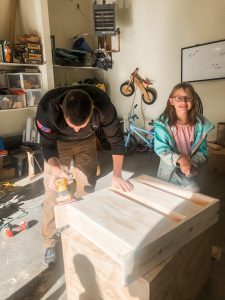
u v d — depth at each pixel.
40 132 1.50
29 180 3.38
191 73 4.12
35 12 3.77
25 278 1.63
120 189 1.32
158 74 4.59
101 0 4.93
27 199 2.81
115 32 4.56
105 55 5.00
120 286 0.96
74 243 1.10
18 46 3.66
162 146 1.67
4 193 2.95
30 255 1.86
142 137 4.47
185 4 4.01
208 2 3.78
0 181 3.32
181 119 1.70
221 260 1.71
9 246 1.97
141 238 0.91
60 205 1.20
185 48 4.11
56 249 1.82
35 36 3.75
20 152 3.63
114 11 4.46
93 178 1.97
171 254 1.01
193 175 1.69
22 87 3.66
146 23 4.52
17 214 2.47
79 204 1.17
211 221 1.21
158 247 0.93
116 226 0.98
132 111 5.03
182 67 4.21
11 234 2.09
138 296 0.93
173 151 1.68
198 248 1.23
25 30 3.94
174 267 1.04
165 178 1.77
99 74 5.41
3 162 3.44
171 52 4.34
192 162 1.64
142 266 0.90
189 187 1.71
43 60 3.88
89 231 1.06
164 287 0.99
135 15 4.62
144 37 4.61
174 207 1.13
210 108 4.06
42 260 1.79
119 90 5.20
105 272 1.00
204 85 4.05
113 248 0.93
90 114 1.21
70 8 4.81
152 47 4.55
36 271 1.69
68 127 1.47
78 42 4.72
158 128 1.71
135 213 1.08
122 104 5.21
